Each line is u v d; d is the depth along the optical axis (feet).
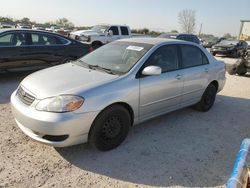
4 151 11.99
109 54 15.24
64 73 13.30
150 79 13.71
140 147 13.21
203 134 15.30
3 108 17.20
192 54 17.26
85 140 11.59
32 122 10.89
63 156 11.94
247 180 8.04
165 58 15.14
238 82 32.17
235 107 21.01
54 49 26.25
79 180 10.41
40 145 12.69
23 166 11.02
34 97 11.37
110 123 12.25
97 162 11.66
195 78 16.89
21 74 27.12
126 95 12.50
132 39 16.52
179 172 11.36
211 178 11.11
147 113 14.11
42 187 9.85
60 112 10.71
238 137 15.25
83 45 28.81
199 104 18.61
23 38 24.40
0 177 10.20
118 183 10.41
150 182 10.59
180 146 13.64
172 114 18.21
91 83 11.96
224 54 71.67
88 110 11.14
